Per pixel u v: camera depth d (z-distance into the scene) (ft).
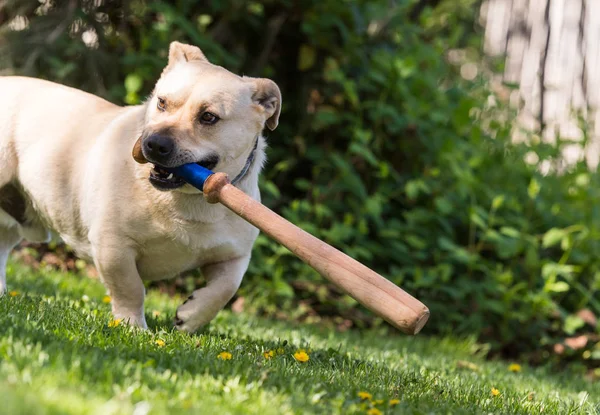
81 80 31.30
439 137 33.58
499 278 30.35
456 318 30.55
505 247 30.45
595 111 39.63
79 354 12.79
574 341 30.68
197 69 17.10
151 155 15.93
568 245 30.73
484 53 42.98
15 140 19.26
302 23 32.71
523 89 45.57
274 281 29.45
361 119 33.35
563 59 44.29
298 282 30.91
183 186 16.84
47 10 32.55
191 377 12.80
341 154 33.55
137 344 14.69
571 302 32.83
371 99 33.50
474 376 20.68
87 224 18.10
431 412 13.78
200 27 32.07
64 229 18.97
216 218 17.61
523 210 34.37
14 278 24.14
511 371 24.75
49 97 19.40
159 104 16.96
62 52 31.19
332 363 17.15
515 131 41.11
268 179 32.81
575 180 35.40
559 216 34.19
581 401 18.33
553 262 32.71
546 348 30.86
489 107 37.73
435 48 35.78
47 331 14.28
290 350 18.10
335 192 31.81
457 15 39.91
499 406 15.99
